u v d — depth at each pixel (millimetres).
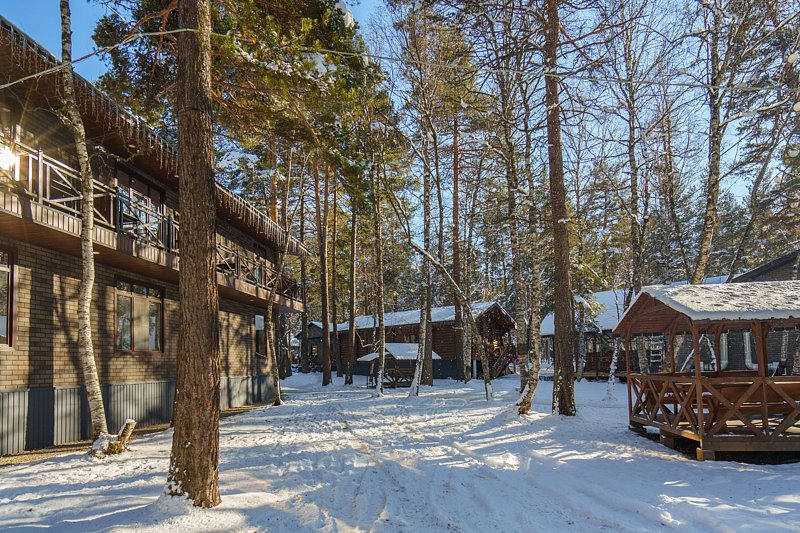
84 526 5109
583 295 26031
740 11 13930
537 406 16188
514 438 10617
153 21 9703
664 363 17328
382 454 9320
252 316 23078
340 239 38281
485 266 44125
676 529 5059
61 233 9922
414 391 20828
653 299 10117
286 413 16359
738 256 16812
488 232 19719
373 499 6441
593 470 7730
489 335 36031
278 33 9227
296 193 33062
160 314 15375
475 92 15312
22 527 5117
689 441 9875
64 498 6164
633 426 11219
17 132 10242
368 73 11133
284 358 38750
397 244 41750
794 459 8688
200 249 5801
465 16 13719
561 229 13164
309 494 6652
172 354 15727
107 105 11172
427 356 27766
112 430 12516
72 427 11180
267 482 7172
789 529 4762
